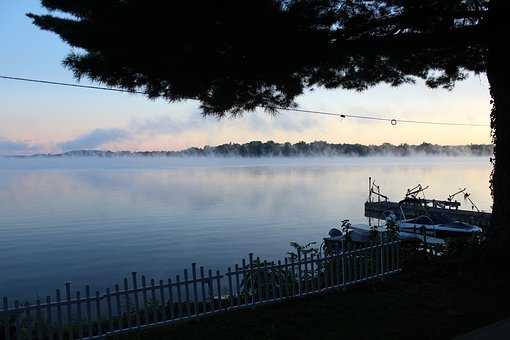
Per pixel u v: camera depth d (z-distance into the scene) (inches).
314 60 406.9
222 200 3587.6
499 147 463.5
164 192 4559.5
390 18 428.8
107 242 1770.4
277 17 367.6
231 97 419.8
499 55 445.7
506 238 453.1
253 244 1646.2
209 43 364.8
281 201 3408.0
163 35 353.4
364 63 479.2
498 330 292.7
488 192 3624.5
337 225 2075.5
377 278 447.5
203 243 1696.6
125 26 350.0
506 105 454.9
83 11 365.1
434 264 474.0
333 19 398.6
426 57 509.4
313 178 6761.8
